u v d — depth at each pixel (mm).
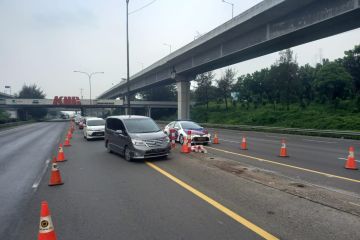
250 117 48281
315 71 49062
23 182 9875
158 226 5730
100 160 13898
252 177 9250
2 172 11641
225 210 6445
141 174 10469
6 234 5613
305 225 5477
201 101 69312
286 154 14477
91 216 6418
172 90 96812
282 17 26078
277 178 9055
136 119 14773
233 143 20688
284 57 46156
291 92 46531
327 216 5848
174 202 7152
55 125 61000
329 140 23375
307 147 18359
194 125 20484
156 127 14453
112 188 8680
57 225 5949
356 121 31969
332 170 10812
